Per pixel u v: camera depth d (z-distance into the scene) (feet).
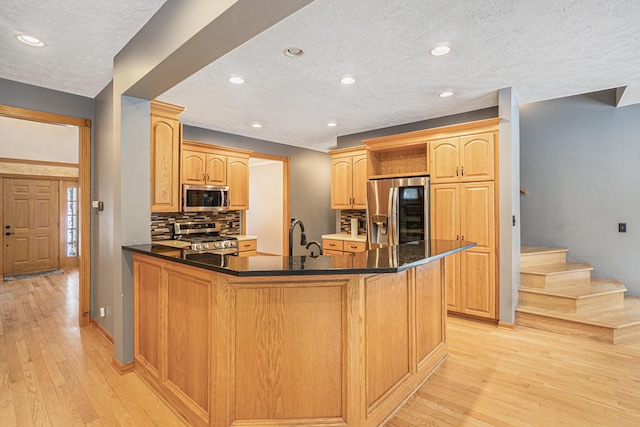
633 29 7.09
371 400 6.10
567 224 14.48
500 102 10.87
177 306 6.66
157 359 7.34
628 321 10.20
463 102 12.06
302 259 6.08
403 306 7.13
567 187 14.48
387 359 6.57
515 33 7.27
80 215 11.28
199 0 5.30
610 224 13.55
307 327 5.61
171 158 10.22
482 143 11.48
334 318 5.65
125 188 8.34
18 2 6.16
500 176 11.10
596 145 13.83
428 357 8.06
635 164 13.04
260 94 11.14
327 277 5.57
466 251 11.87
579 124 14.20
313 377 5.63
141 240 8.61
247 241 15.40
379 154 15.81
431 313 8.30
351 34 7.30
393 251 7.21
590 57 8.47
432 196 12.71
